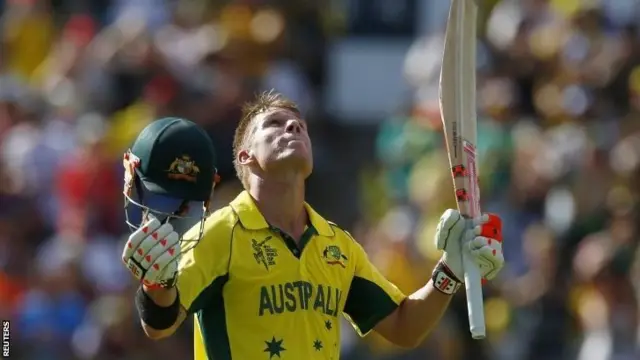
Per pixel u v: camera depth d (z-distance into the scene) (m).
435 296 20.20
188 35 46.66
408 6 50.56
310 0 48.00
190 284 18.75
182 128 18.58
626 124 44.91
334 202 45.72
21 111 45.44
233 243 19.22
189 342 37.72
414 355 37.94
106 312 37.28
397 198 43.62
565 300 40.34
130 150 18.69
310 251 19.64
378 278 20.59
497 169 43.22
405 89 48.97
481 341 39.78
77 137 44.06
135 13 48.16
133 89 44.59
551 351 40.00
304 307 19.28
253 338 19.03
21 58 49.12
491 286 41.50
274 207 19.67
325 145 47.03
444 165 41.78
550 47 47.75
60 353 37.88
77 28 48.19
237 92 43.28
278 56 45.69
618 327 39.00
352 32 50.66
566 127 45.62
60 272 38.62
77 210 41.50
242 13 46.09
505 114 45.38
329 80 49.81
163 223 18.50
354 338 38.28
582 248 40.75
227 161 41.72
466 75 20.70
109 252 40.66
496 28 48.28
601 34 48.25
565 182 42.84
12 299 39.47
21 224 41.75
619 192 42.06
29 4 50.03
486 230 19.77
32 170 43.34
